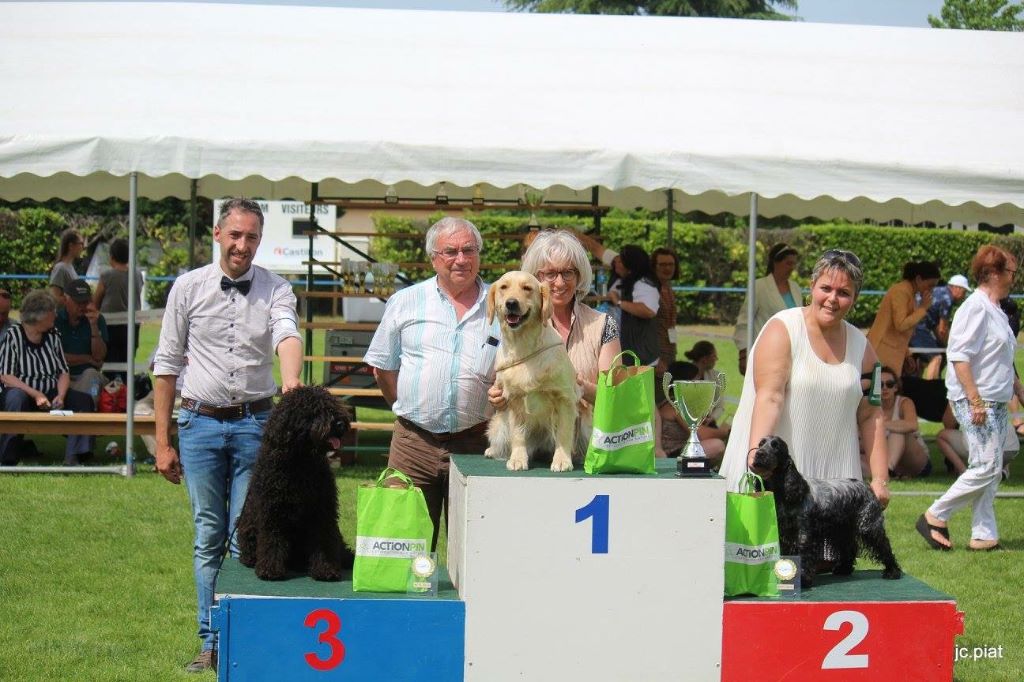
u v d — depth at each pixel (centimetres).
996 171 884
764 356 464
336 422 402
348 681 369
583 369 460
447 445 484
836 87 998
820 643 382
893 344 1067
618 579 371
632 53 1033
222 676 366
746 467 466
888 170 880
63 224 2444
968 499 744
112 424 916
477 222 2236
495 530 367
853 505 431
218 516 481
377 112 912
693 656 376
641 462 382
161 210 2703
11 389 948
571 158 866
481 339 478
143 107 907
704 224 2636
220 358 471
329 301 2222
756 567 387
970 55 1077
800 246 2556
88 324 1045
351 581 402
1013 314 1098
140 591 611
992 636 567
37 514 776
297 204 2364
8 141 856
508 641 369
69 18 1049
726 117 934
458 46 1032
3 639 529
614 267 983
